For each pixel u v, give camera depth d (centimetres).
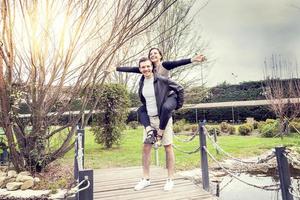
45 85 580
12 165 736
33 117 627
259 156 1059
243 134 2052
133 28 462
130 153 1119
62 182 600
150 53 430
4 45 511
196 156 1038
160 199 384
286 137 1697
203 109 3466
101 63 523
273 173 845
